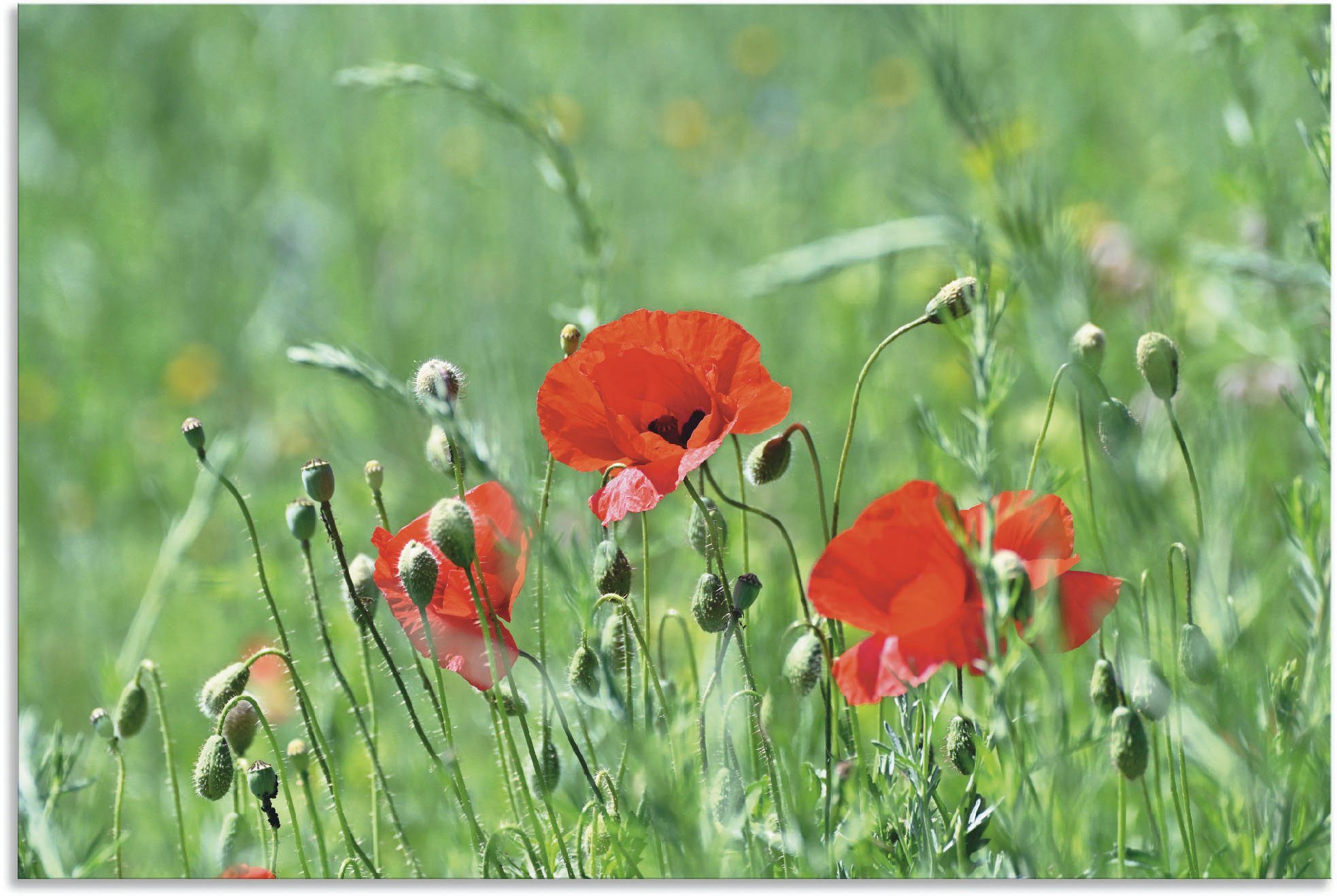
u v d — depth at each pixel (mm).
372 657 5711
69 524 8758
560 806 3566
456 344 9289
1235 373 6605
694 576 5582
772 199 11445
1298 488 4020
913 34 5828
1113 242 7219
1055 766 3316
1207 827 4176
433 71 5984
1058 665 4344
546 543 3754
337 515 6777
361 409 8578
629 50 13508
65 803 4816
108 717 3717
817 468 3508
